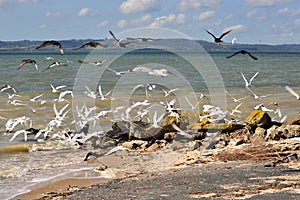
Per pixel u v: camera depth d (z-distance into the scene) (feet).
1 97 114.21
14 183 50.80
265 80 172.86
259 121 69.00
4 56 427.74
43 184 50.34
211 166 54.39
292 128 64.39
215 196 41.60
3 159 61.11
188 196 42.09
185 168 54.75
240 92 129.18
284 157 55.57
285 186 43.68
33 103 103.65
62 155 63.62
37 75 177.99
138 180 50.39
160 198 42.04
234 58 402.52
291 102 106.73
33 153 64.64
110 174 53.98
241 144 64.28
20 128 79.97
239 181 46.03
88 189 47.93
